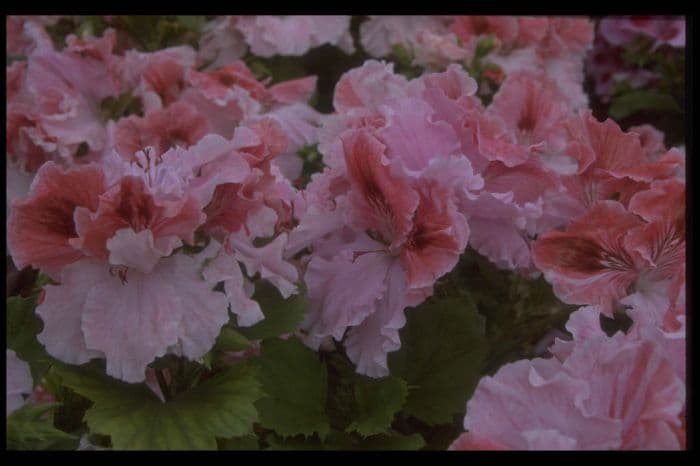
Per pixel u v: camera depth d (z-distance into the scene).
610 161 0.57
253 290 0.52
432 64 0.75
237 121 0.69
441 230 0.53
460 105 0.55
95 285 0.50
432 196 0.53
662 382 0.48
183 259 0.51
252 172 0.52
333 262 0.55
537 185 0.56
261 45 0.77
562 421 0.48
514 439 0.48
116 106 0.70
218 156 0.51
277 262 0.53
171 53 0.71
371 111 0.59
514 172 0.56
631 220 0.54
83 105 0.69
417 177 0.53
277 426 0.53
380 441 0.54
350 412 0.55
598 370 0.49
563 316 0.59
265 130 0.54
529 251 0.56
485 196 0.54
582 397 0.48
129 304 0.50
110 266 0.51
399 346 0.54
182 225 0.50
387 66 0.60
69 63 0.69
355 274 0.55
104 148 0.69
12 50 0.79
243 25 0.77
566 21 0.81
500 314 0.60
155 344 0.50
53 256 0.51
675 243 0.55
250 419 0.51
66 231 0.50
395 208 0.53
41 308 0.50
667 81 0.92
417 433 0.55
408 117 0.54
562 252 0.55
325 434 0.53
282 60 0.81
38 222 0.50
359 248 0.55
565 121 0.59
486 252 0.55
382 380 0.54
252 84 0.72
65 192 0.50
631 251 0.54
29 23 0.76
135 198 0.49
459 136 0.55
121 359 0.50
